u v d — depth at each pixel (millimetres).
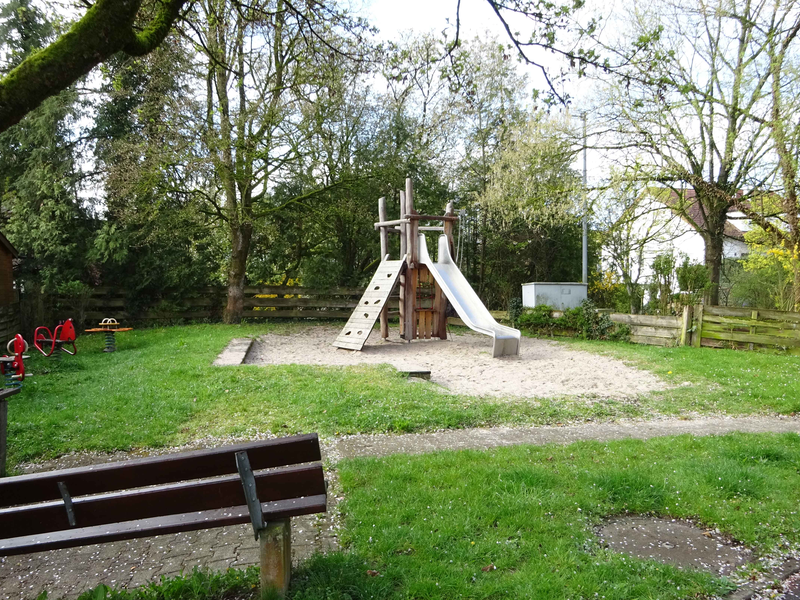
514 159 18719
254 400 7184
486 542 3383
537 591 2865
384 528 3580
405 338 14875
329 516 3898
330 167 18641
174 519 2762
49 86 2934
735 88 13969
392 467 4723
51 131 16641
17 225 16375
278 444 2605
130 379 8305
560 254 23922
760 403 7633
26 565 3424
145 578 3227
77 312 16609
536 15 4836
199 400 7188
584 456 5102
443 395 7629
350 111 18125
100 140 17703
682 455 5152
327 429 6133
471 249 23547
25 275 17109
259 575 3070
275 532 2762
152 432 5984
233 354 11023
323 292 19875
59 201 16688
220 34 9266
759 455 5117
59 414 6488
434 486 4305
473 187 22062
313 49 6539
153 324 18203
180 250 18516
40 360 10492
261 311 19547
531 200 18359
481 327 12781
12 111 2883
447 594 2861
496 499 3986
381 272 14547
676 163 15039
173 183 15844
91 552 3551
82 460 5359
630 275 21562
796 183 12938
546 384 9188
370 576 3037
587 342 14211
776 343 11734
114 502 2590
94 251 16578
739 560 3355
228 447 2600
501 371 10461
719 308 12516
